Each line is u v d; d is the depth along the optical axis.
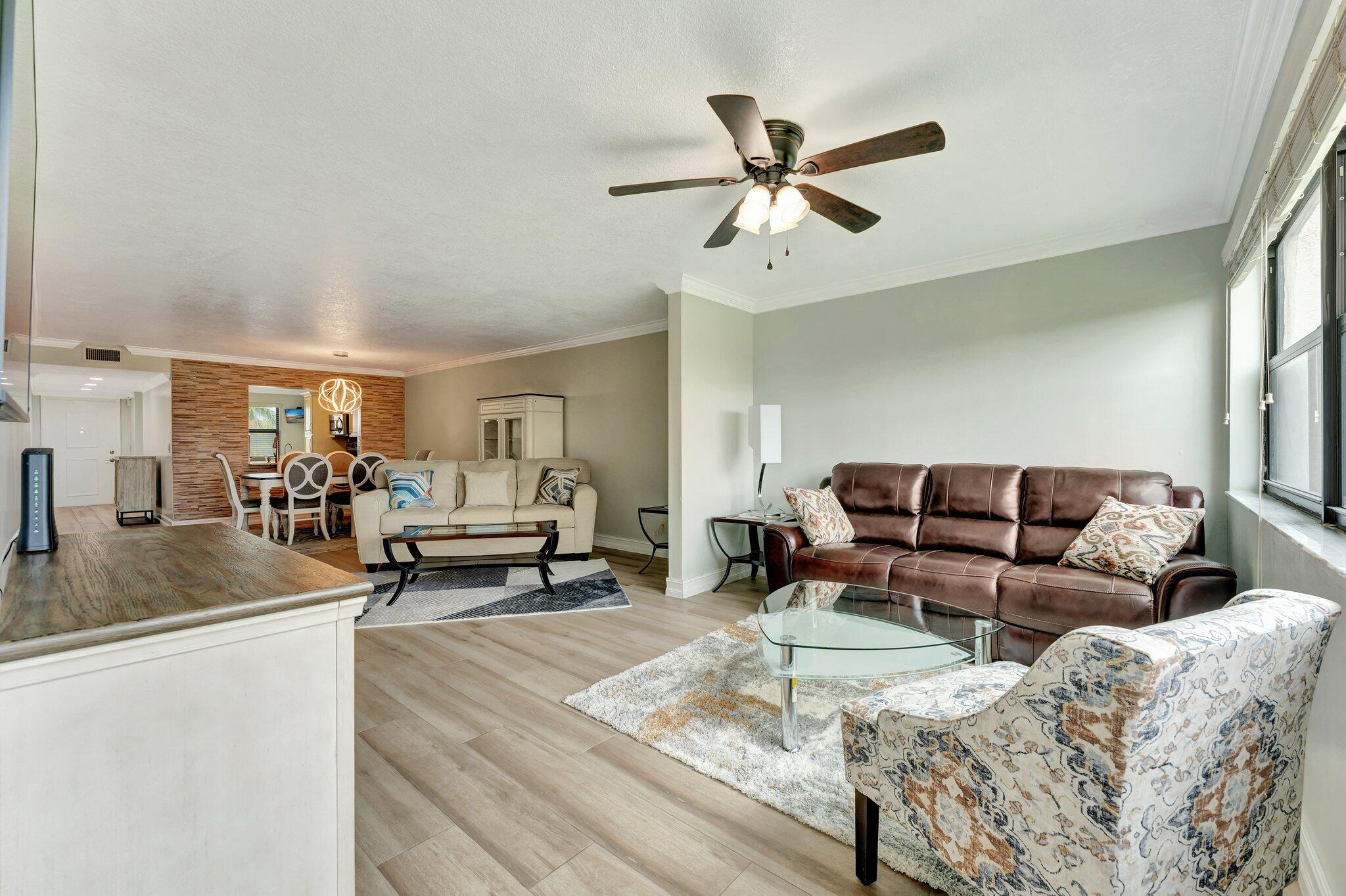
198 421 7.08
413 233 3.19
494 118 2.07
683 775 1.95
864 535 3.80
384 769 1.97
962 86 1.91
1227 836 1.09
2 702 0.82
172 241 3.26
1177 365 3.10
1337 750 1.28
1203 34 1.66
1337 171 1.62
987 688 1.47
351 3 1.51
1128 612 2.52
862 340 4.27
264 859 1.06
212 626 1.00
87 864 0.89
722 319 4.56
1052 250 3.44
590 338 6.30
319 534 6.94
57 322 5.29
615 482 6.16
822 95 1.94
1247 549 2.46
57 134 2.14
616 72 1.82
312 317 5.21
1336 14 1.28
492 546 4.38
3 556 1.01
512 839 1.63
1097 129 2.17
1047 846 1.03
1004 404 3.65
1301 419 2.15
